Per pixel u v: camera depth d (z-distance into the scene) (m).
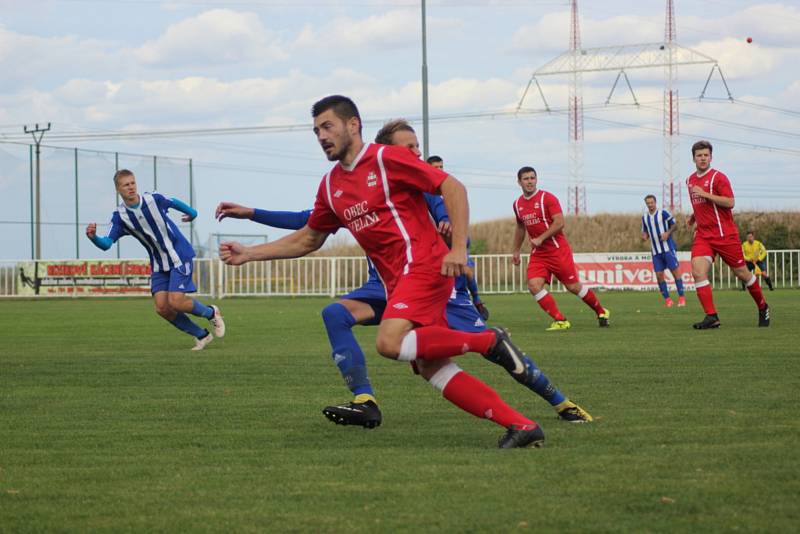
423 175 11.04
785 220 81.69
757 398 14.45
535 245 29.53
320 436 12.16
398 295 11.05
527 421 11.03
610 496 8.59
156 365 20.75
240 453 11.08
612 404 14.12
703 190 27.67
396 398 15.26
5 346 26.28
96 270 64.56
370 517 8.09
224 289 63.69
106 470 10.20
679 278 42.69
